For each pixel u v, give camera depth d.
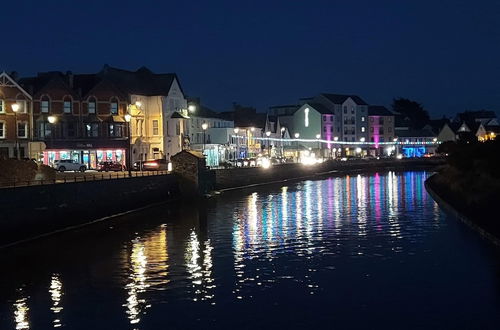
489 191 61.78
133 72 104.62
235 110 145.12
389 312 26.00
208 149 112.62
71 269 34.38
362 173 137.75
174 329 24.45
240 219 54.47
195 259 36.75
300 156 151.00
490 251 37.50
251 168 96.31
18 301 28.45
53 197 45.62
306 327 24.39
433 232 45.09
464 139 118.44
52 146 83.69
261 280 31.48
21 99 81.00
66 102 86.31
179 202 69.75
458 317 25.23
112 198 55.50
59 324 25.33
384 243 41.03
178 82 106.62
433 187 83.38
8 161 51.47
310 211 60.41
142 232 47.06
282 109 176.75
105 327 24.86
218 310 26.62
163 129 100.38
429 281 30.72
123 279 32.09
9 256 37.78
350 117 180.50
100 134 89.44
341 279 31.44
